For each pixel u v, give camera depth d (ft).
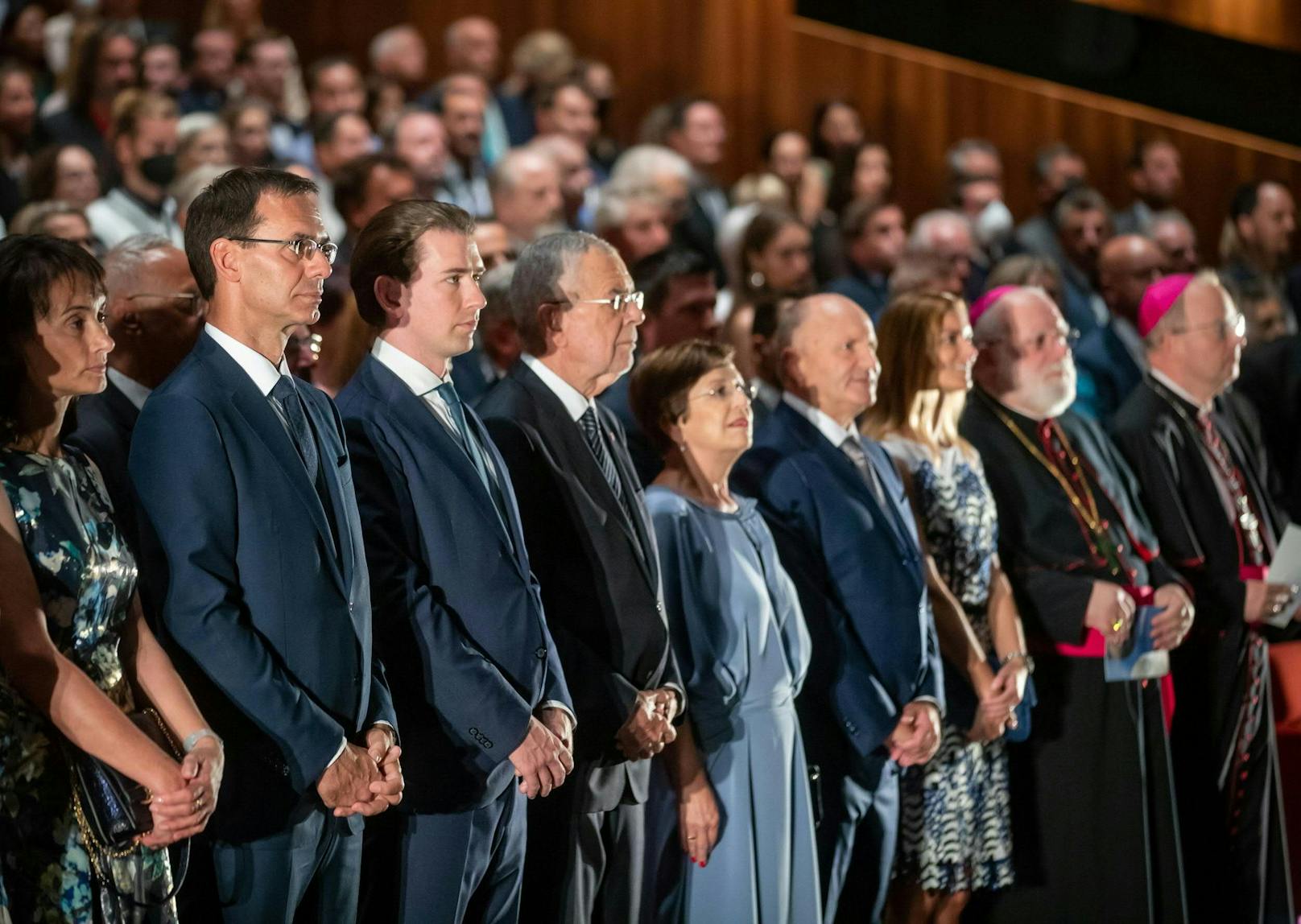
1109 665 42.60
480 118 72.18
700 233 67.15
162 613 27.43
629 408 41.57
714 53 93.15
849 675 37.86
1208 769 46.42
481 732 29.71
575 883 33.01
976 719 40.14
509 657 30.40
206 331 28.37
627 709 32.14
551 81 79.10
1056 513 43.37
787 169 79.66
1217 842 46.39
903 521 39.14
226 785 27.68
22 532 25.73
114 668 26.81
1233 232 78.43
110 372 32.35
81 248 27.09
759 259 58.03
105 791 25.40
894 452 41.19
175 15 84.79
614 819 34.09
